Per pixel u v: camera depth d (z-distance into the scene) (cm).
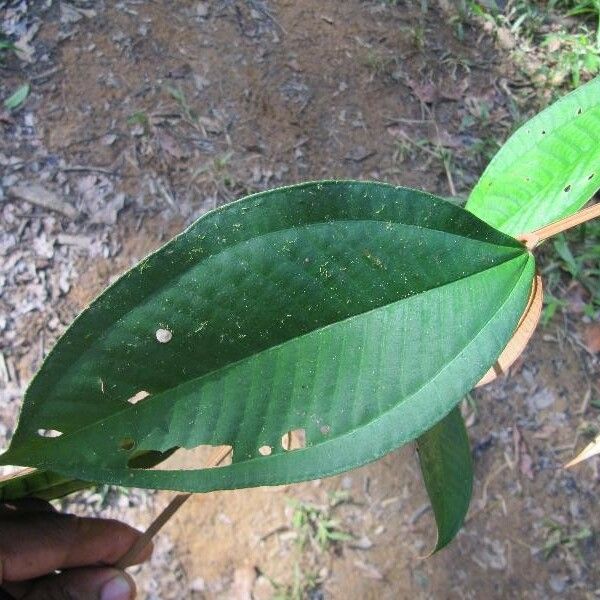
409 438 32
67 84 136
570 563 118
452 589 114
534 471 124
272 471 32
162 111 137
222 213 31
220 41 148
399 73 155
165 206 130
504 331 34
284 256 32
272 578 110
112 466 30
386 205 33
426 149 148
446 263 34
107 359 30
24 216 123
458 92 157
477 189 44
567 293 139
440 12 166
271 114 144
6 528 50
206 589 108
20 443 29
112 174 130
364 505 118
